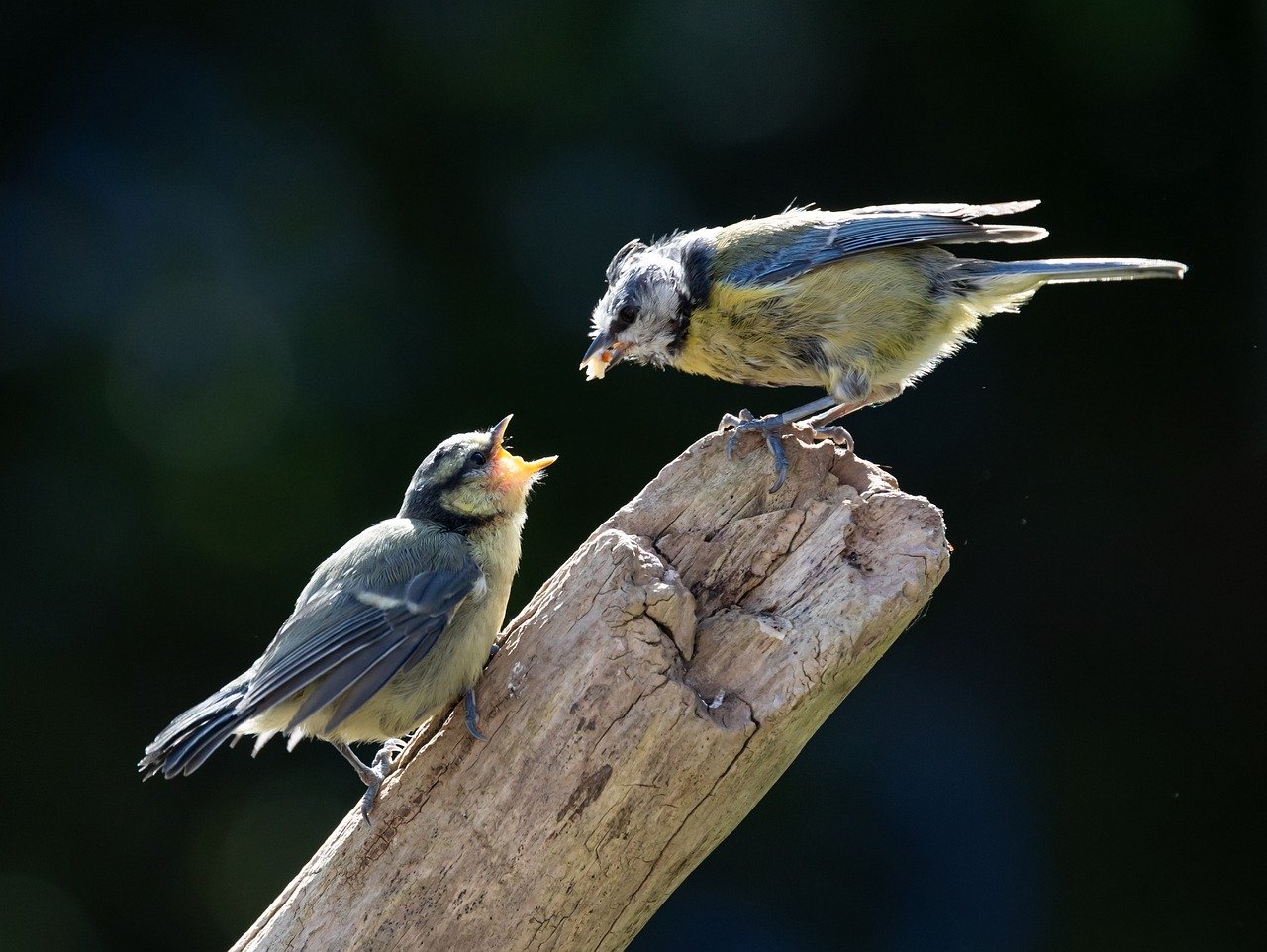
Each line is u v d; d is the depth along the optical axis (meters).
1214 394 13.38
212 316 12.68
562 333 12.80
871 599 5.06
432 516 6.56
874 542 5.23
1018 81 13.18
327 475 12.42
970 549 13.52
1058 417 13.55
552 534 12.44
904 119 13.34
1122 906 12.64
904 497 5.29
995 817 13.06
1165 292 13.38
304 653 5.89
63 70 12.90
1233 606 13.27
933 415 13.50
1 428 12.26
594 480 12.57
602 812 4.93
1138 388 13.49
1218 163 13.17
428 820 5.11
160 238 12.77
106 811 12.05
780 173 13.30
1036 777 13.18
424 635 5.89
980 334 13.50
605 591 5.04
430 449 12.54
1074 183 13.27
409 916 5.07
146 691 12.24
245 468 12.37
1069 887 12.75
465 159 13.01
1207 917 12.56
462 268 12.90
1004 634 13.55
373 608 5.95
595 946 5.16
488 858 5.03
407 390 12.66
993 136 13.27
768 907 12.77
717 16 13.18
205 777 12.34
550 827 4.97
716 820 5.07
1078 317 13.49
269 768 12.40
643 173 13.17
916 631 13.62
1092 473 13.54
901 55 13.24
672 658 4.95
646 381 12.68
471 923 5.04
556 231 12.98
